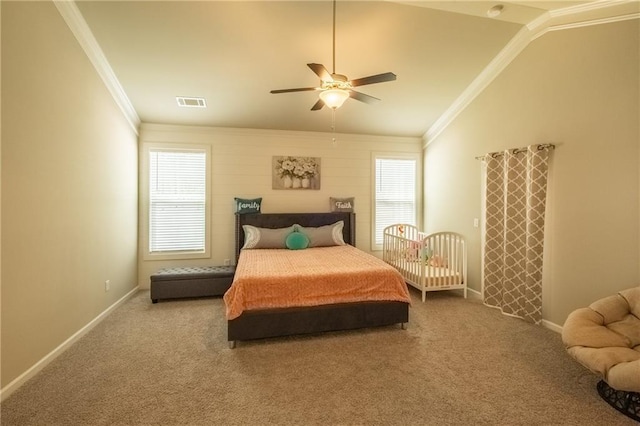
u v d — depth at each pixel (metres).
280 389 2.16
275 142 5.21
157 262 4.79
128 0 2.68
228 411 1.93
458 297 4.32
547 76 3.23
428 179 5.52
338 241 4.98
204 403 2.00
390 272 3.22
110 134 3.65
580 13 2.88
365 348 2.78
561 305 3.12
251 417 1.88
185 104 4.30
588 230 2.90
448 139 4.89
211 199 4.99
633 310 2.34
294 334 3.01
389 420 1.85
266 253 4.28
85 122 3.06
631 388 1.74
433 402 2.02
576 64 2.97
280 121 4.91
